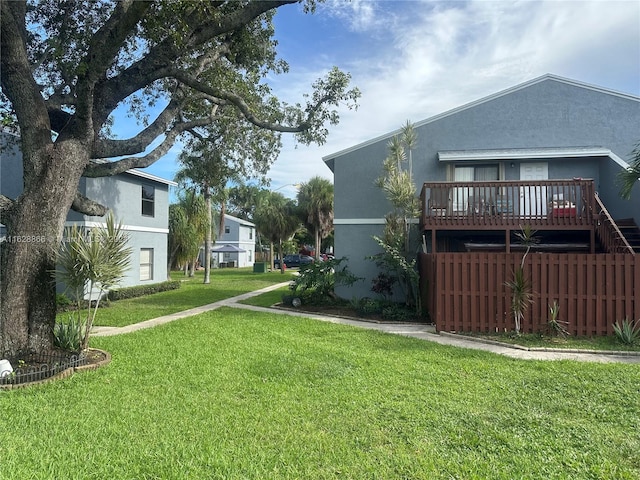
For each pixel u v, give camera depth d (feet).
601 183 44.52
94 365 20.70
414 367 20.79
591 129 45.06
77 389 17.40
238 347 25.14
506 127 46.52
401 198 41.11
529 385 17.93
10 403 15.78
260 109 41.81
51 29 31.96
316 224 104.99
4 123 33.04
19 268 22.38
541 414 14.61
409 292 41.81
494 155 44.96
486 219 39.91
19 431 13.30
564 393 16.87
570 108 45.50
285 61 42.39
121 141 28.40
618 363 21.77
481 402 15.83
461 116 47.37
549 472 10.73
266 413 14.69
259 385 17.81
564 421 14.02
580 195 39.17
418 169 47.93
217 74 36.40
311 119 37.76
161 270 68.23
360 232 49.06
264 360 21.95
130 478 10.50
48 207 23.24
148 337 28.17
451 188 40.75
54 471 10.81
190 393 16.81
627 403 15.71
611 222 35.06
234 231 156.25
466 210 42.11
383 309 39.68
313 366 20.77
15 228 22.74
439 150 47.57
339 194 49.73
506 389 17.39
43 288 23.13
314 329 31.76
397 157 43.21
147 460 11.38
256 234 183.21
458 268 31.12
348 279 44.14
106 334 29.58
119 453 11.78
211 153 47.16
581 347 25.82
